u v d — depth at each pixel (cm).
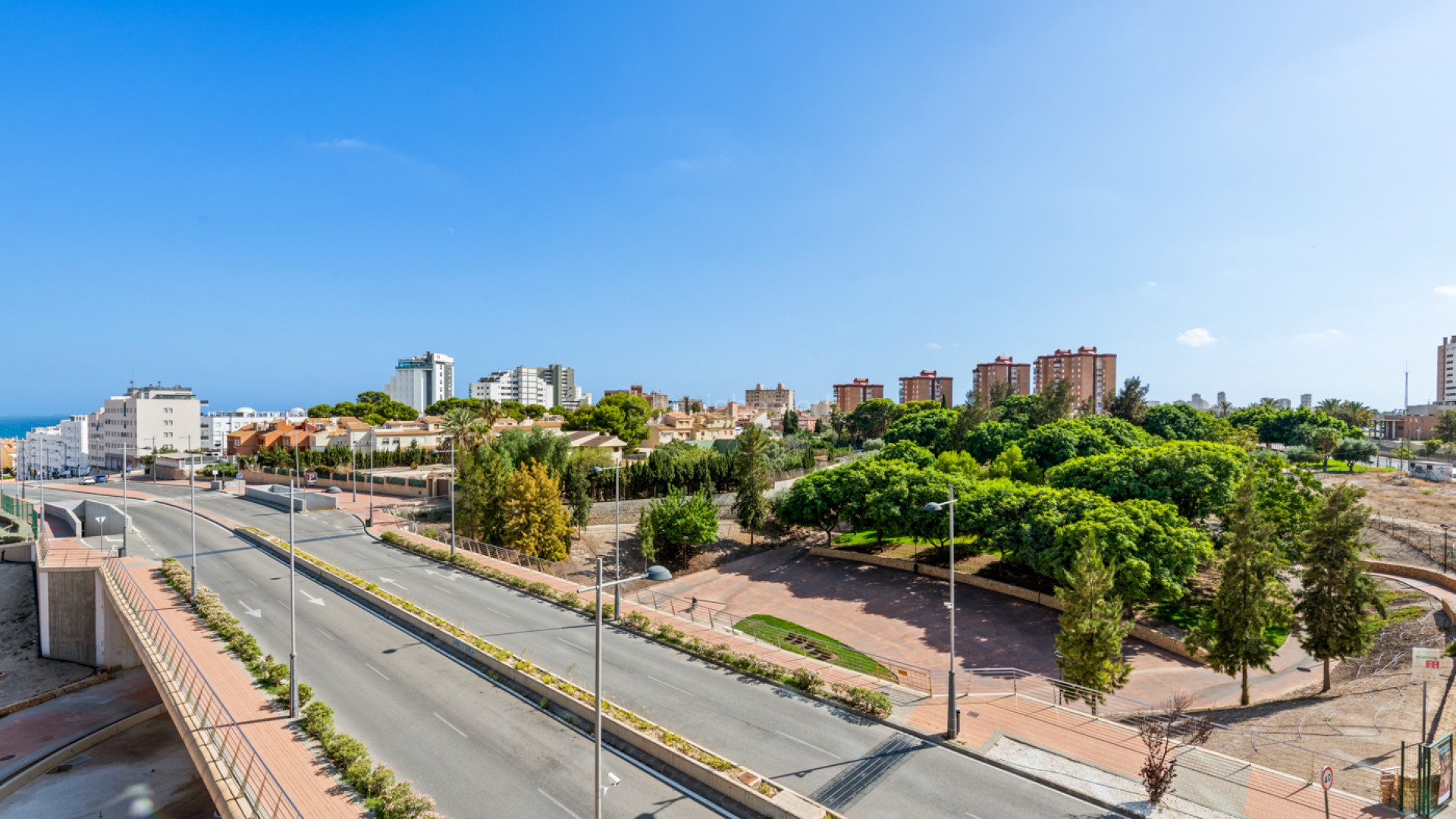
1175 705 2833
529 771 2336
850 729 2594
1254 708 3092
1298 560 4612
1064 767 2292
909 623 4697
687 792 2219
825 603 5200
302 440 11375
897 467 6334
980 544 5347
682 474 8188
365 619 3862
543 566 5391
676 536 6244
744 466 7131
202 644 3375
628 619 3803
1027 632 4469
